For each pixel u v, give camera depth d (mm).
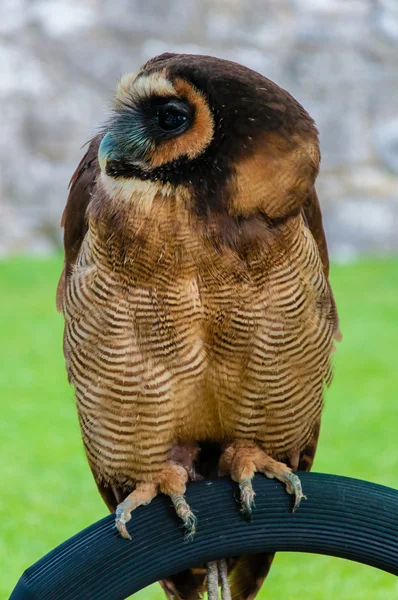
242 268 7133
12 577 12203
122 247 7145
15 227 35750
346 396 19844
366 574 12211
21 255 34188
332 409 19078
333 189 36156
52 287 29328
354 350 22969
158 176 7109
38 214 36188
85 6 39125
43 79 37594
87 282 7336
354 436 17594
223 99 6910
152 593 12039
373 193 36000
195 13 39000
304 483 6715
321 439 17484
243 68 7062
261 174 6977
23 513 14211
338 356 22547
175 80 7027
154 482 7465
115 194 7219
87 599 6246
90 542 6391
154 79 7105
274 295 7234
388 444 17109
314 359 7578
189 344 7281
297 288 7309
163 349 7285
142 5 38906
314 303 7473
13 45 38312
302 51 38594
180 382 7375
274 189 7031
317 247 8023
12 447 17094
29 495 14883
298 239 7305
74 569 6242
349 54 38375
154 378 7344
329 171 36750
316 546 6637
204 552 6695
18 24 38875
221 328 7262
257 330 7270
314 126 7188
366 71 38094
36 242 35594
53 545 13227
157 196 7102
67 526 13844
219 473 7863
